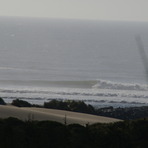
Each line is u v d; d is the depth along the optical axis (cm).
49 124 5888
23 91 16862
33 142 5597
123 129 6050
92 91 17850
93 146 5800
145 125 6122
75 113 10256
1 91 16700
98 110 12275
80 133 5850
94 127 6044
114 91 18188
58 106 11956
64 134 5753
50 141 5666
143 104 15125
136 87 19588
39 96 15825
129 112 12238
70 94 16750
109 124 6269
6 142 5500
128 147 5891
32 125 5784
